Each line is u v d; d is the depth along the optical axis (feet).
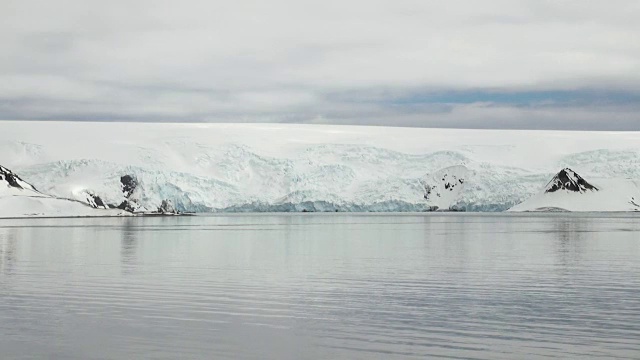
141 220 367.86
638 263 127.13
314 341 61.16
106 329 65.87
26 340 61.31
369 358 55.47
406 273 112.27
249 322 69.51
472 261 132.87
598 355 56.13
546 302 81.66
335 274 110.52
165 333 64.23
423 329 66.08
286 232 246.06
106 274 109.91
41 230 251.60
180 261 132.67
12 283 98.37
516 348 58.49
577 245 175.01
